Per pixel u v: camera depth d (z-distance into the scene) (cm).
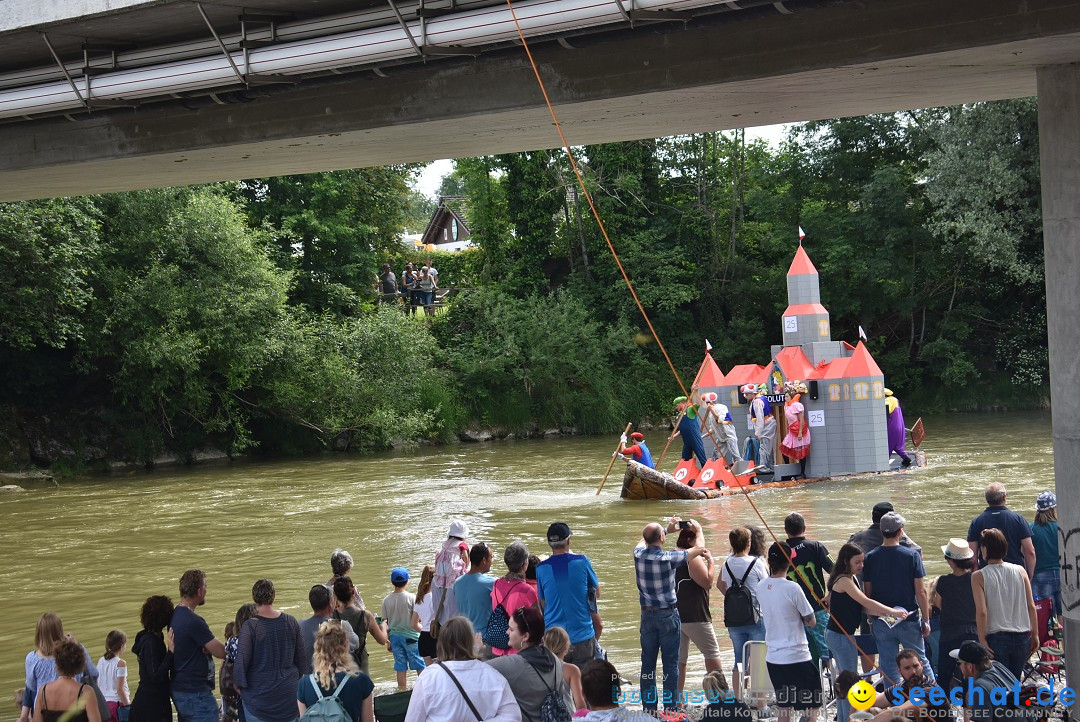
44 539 2459
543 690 720
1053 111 1029
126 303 3894
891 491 2602
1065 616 1016
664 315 5756
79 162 1416
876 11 1017
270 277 4153
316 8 1219
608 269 5762
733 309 5822
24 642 1542
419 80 1238
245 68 1230
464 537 1108
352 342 4484
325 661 774
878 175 5272
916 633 934
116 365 4150
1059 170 1022
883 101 1224
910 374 5566
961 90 1167
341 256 5266
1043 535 1088
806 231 5531
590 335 5366
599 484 3056
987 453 3419
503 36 1116
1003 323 5503
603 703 687
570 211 5878
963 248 5344
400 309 5144
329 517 2606
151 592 1841
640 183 5809
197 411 4175
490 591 955
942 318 5634
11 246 3544
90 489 3450
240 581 1884
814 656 947
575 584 945
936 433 4253
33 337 3794
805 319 2972
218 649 905
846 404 2903
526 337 5178
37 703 835
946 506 2338
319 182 5116
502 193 5809
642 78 1131
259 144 1340
